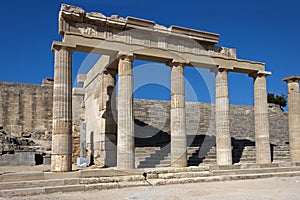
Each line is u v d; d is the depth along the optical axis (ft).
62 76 63.46
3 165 85.66
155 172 66.18
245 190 56.29
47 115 141.18
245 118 128.26
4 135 101.55
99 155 81.87
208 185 62.69
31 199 47.70
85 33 67.00
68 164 61.67
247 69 85.66
